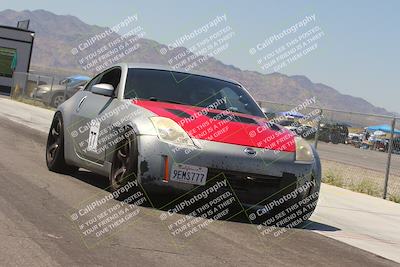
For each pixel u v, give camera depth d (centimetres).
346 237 535
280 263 397
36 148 920
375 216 709
